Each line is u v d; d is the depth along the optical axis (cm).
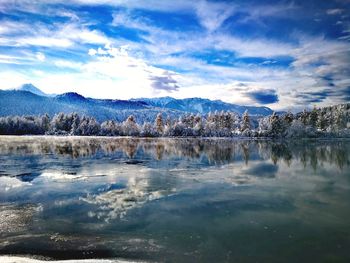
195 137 12506
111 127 13825
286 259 1096
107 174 2797
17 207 1719
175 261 1073
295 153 5028
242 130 13212
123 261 1049
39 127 14100
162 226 1418
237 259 1092
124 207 1722
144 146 6656
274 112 12006
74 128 13900
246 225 1438
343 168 3291
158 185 2312
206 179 2572
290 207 1731
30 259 1055
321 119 12319
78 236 1295
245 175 2798
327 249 1179
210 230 1368
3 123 13388
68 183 2373
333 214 1609
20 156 4384
